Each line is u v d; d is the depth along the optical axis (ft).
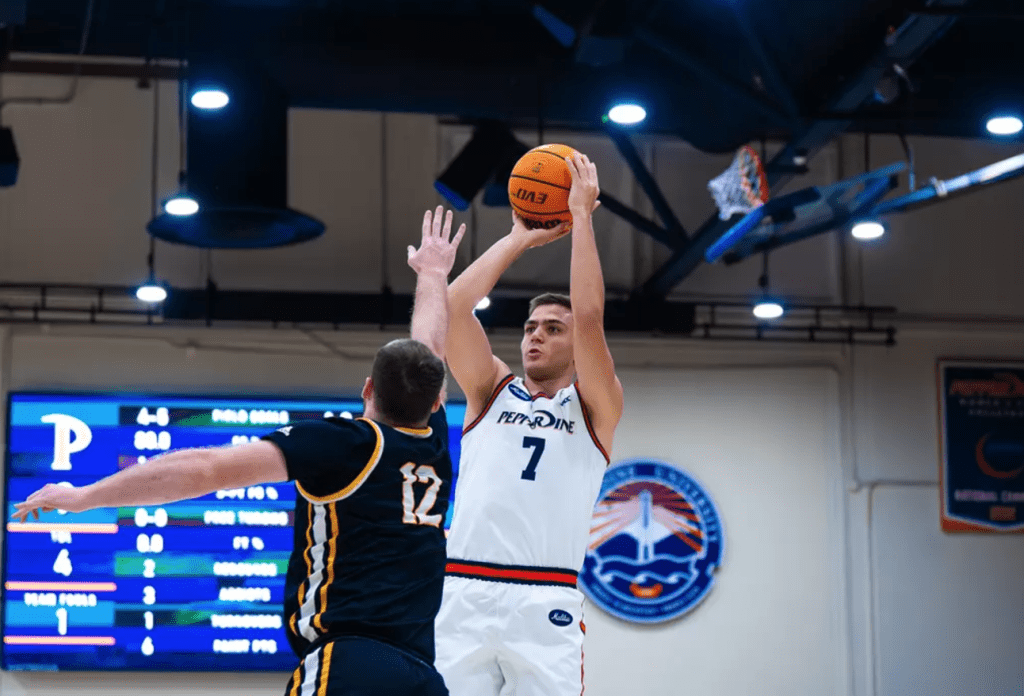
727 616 52.21
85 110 52.37
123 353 51.11
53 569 48.85
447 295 19.52
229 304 50.52
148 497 13.88
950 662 52.90
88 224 51.78
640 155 54.65
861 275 55.11
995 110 43.16
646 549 52.24
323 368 52.11
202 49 39.04
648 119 42.75
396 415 16.52
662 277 50.39
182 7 39.45
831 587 52.80
